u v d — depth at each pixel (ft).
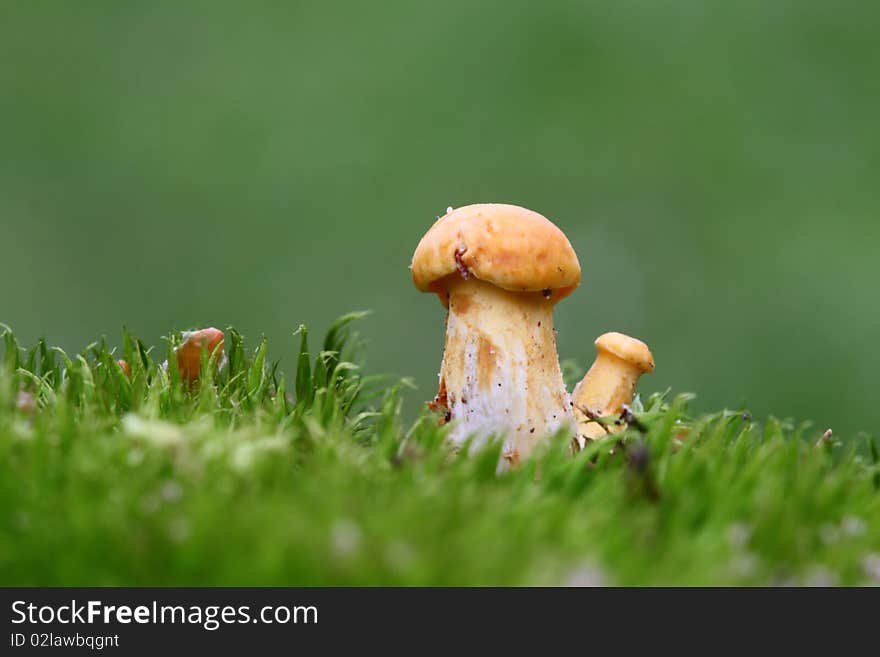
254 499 1.16
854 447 1.26
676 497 1.19
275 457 1.19
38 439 1.18
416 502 1.16
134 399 1.24
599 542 1.16
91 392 1.24
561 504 1.17
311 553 1.13
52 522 1.15
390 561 1.13
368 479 1.20
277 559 1.13
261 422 1.25
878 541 1.19
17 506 1.16
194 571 1.13
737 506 1.19
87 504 1.15
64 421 1.20
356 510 1.16
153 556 1.14
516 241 1.26
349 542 1.13
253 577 1.13
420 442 1.25
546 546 1.15
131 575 1.14
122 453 1.18
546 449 1.23
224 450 1.19
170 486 1.16
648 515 1.17
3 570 1.14
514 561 1.14
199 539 1.13
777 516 1.18
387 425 1.24
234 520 1.14
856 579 1.17
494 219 1.27
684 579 1.14
